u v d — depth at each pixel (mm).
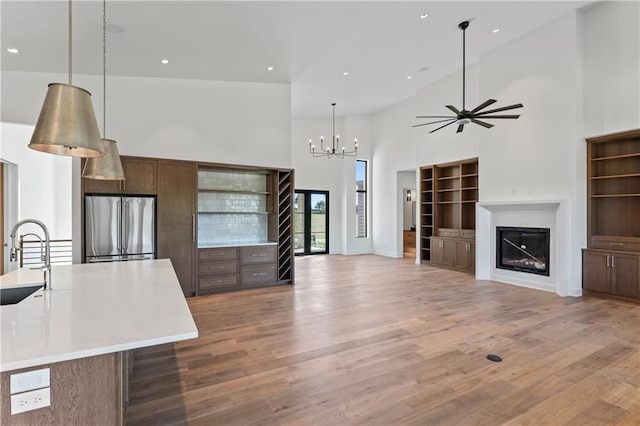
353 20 4316
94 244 4570
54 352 1204
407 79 7293
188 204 5250
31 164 6070
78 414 1291
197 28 4016
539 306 4566
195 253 5273
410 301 4852
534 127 5582
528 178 5672
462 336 3467
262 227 6379
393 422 2064
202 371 2730
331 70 6074
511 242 6109
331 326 3789
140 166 4914
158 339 1350
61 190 6363
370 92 7965
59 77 4828
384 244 10125
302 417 2117
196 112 5543
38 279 2459
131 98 5117
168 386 2494
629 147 4953
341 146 10531
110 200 4652
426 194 8547
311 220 10312
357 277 6711
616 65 4785
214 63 5016
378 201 10352
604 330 3627
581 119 5098
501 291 5465
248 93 6008
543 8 4891
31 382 1211
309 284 6074
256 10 3781
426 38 5297
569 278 5141
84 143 1535
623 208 5008
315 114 9750
